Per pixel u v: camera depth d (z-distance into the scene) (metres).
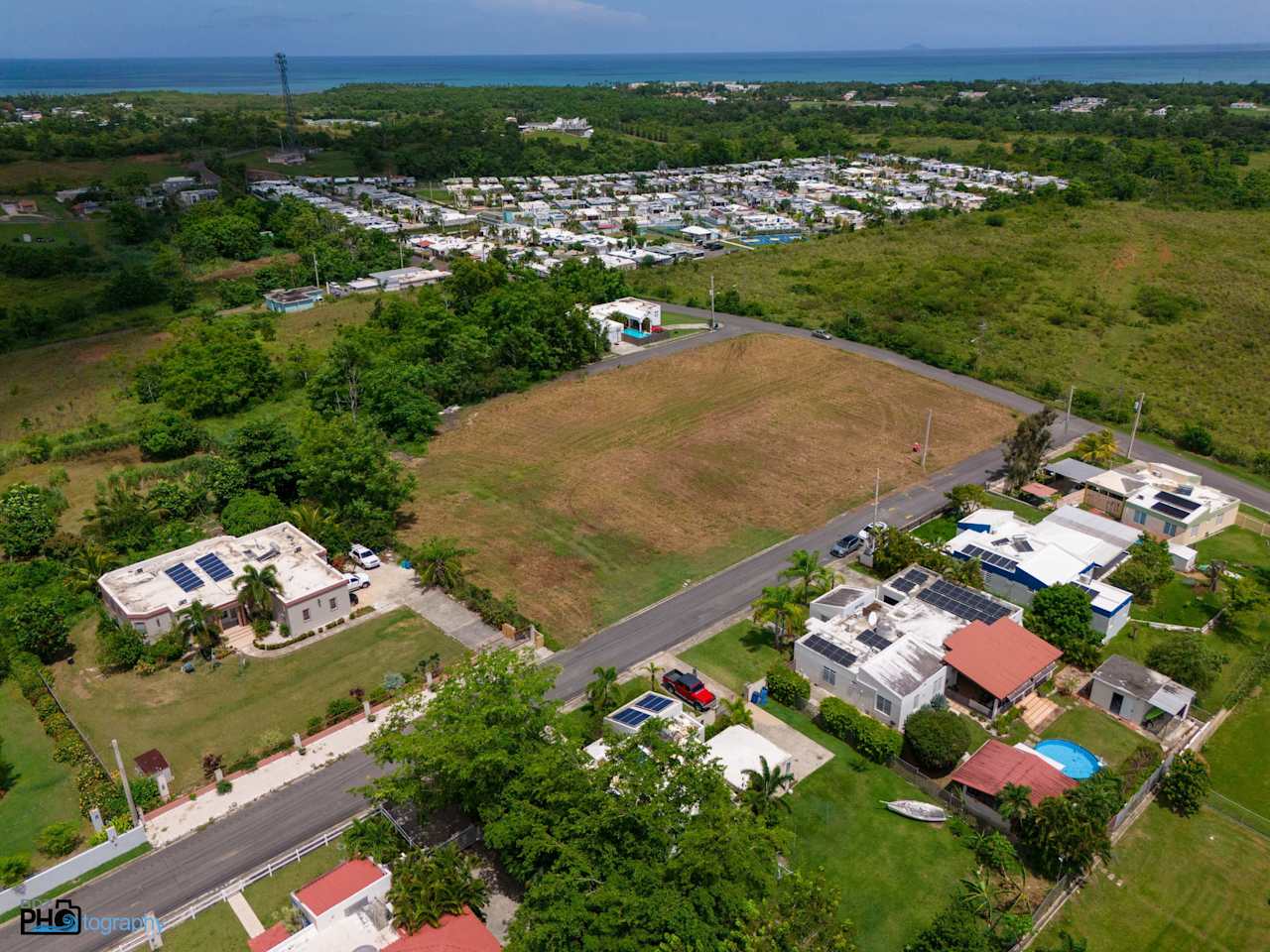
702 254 196.12
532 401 115.69
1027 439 89.50
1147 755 54.84
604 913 37.72
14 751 56.19
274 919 44.50
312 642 67.50
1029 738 57.16
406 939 40.09
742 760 51.62
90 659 65.50
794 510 87.94
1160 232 187.25
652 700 56.56
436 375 113.38
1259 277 159.12
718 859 39.28
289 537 77.12
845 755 55.62
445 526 85.00
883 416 110.75
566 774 43.06
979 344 135.62
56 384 123.19
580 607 72.00
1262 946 43.56
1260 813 52.34
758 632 68.31
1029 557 72.94
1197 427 103.56
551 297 128.75
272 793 52.91
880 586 70.50
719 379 122.38
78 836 49.59
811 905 40.19
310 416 91.38
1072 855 45.03
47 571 74.75
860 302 155.62
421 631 68.81
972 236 192.12
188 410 109.50
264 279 169.75
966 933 40.25
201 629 64.69
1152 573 72.19
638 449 101.56
